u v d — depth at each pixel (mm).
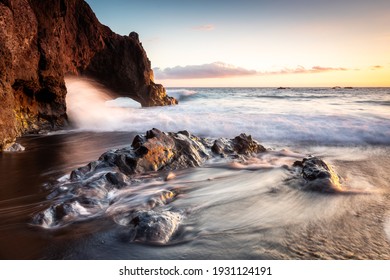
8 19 9805
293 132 11414
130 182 5609
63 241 3631
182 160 6797
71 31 18297
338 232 3779
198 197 5020
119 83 24281
